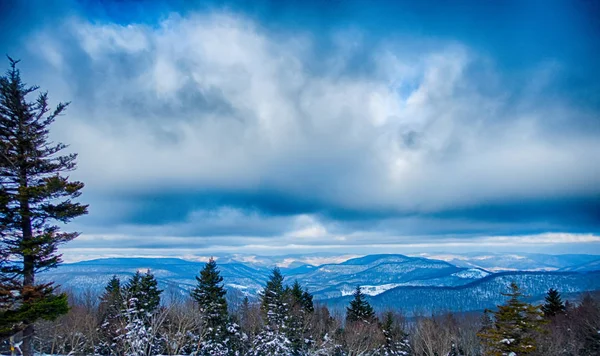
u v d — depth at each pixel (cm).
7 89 2528
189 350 5172
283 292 6638
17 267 2570
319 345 6119
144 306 5241
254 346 5662
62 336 4778
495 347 3672
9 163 2527
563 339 6000
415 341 7125
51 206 2655
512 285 3881
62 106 2756
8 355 2892
